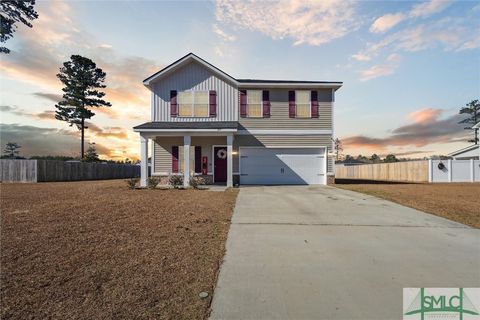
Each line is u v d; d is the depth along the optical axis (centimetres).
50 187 1355
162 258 379
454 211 737
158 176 1514
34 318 231
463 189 1311
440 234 529
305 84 1510
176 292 286
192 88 1515
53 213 658
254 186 1407
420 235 521
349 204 840
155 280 312
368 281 327
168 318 238
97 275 320
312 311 260
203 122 1490
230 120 1521
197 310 254
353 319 248
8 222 566
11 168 1855
